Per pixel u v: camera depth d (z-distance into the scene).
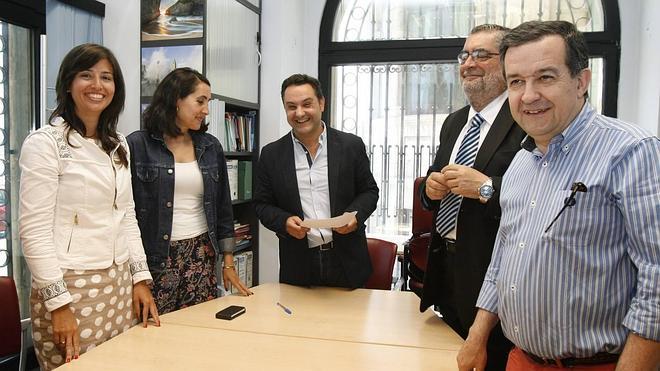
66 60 1.56
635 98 3.37
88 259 1.56
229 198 2.25
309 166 2.28
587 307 1.01
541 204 1.09
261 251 3.57
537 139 1.11
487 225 1.57
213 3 2.92
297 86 2.16
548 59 1.01
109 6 3.10
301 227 2.03
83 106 1.57
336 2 3.87
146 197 1.98
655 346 0.93
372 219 3.97
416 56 3.74
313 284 2.23
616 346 1.01
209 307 1.91
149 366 1.36
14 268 2.84
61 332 1.47
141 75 2.95
